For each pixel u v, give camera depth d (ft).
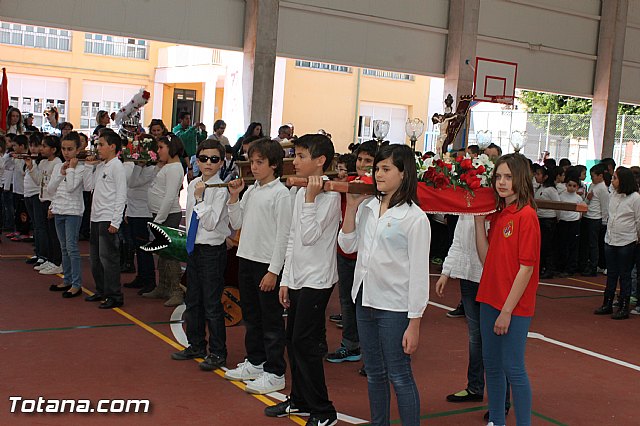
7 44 76.07
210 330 17.47
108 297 22.82
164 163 23.89
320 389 14.05
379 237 11.94
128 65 83.05
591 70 56.49
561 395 17.60
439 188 13.80
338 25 44.93
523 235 12.87
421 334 22.53
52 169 26.96
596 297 31.12
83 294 24.52
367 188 12.49
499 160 13.38
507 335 13.06
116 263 22.84
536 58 53.36
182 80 81.46
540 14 53.16
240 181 16.53
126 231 28.35
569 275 36.50
